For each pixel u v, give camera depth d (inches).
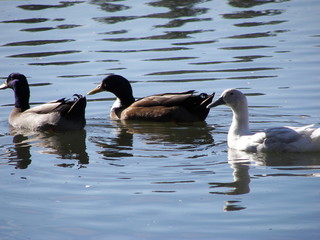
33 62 836.6
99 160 532.7
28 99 693.3
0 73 796.0
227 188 454.3
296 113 649.6
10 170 512.4
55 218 415.5
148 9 1066.7
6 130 654.5
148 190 456.4
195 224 398.6
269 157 522.9
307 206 416.8
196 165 510.3
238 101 561.0
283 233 382.3
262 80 749.9
